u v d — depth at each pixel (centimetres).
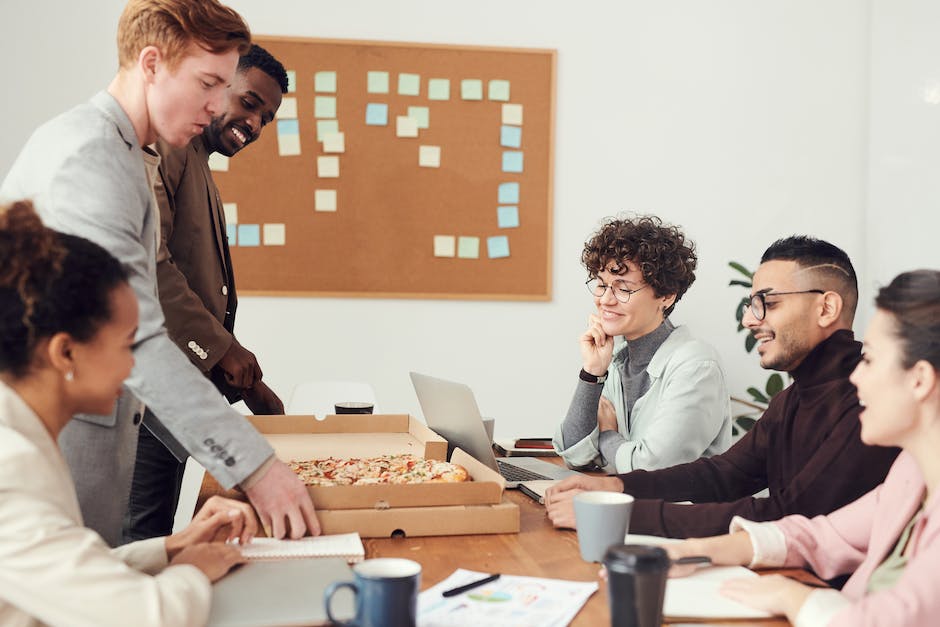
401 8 368
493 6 372
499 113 373
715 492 184
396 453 184
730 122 383
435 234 372
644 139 380
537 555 135
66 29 351
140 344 144
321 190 367
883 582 118
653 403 226
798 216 387
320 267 367
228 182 363
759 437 188
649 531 149
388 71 368
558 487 170
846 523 135
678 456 211
